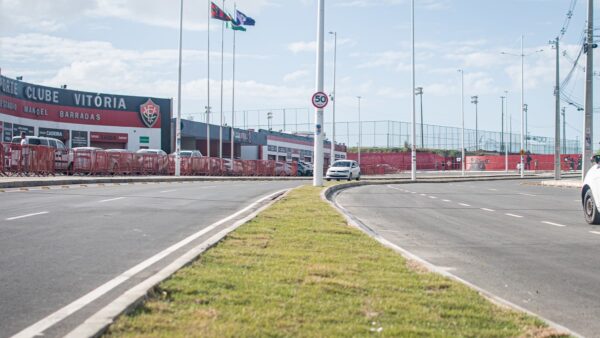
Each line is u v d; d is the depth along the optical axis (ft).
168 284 21.25
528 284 26.63
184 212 52.11
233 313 17.93
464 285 23.71
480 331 17.42
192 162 162.91
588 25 119.75
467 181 179.11
